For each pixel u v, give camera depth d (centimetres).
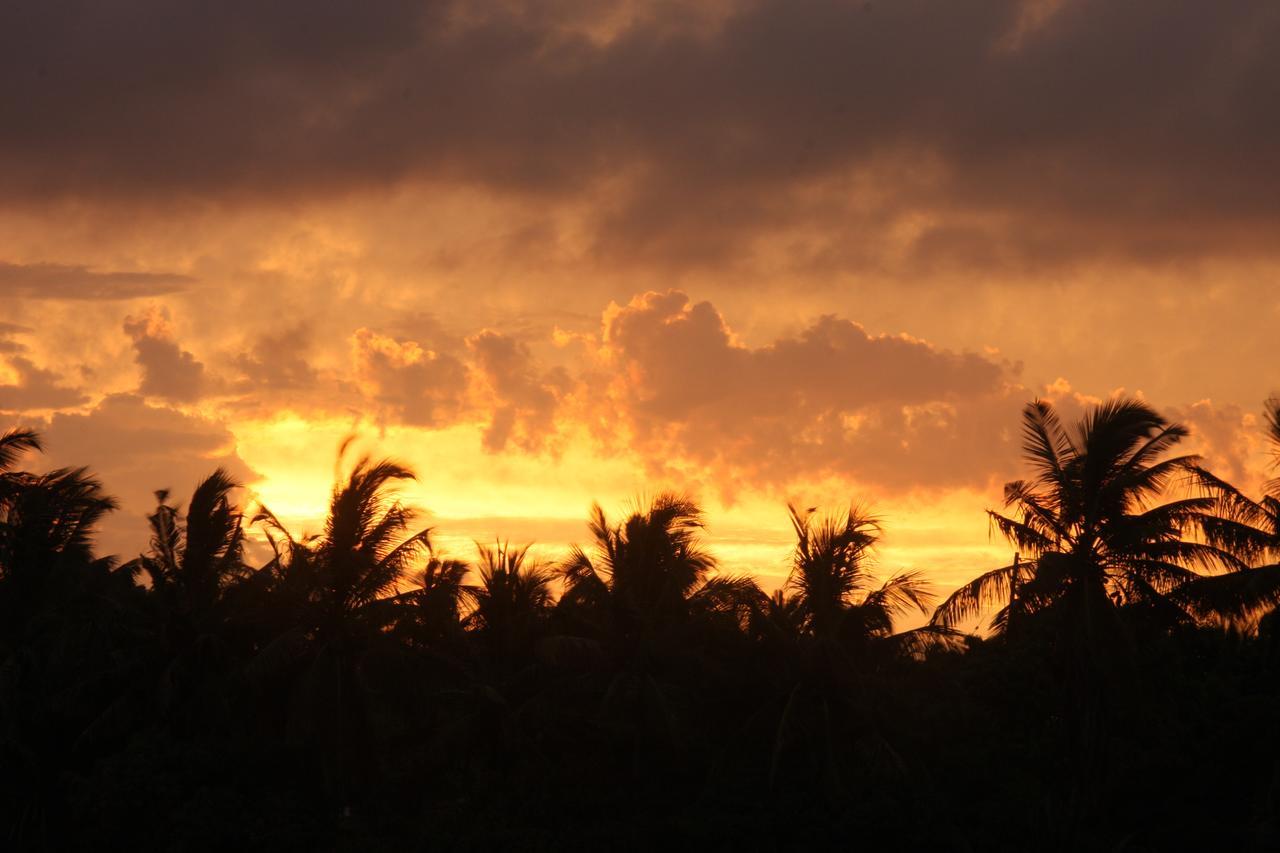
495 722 5800
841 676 5494
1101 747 4750
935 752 5766
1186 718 5691
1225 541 4725
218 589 5772
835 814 5338
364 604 5575
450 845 5338
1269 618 5200
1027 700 5750
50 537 5791
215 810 5206
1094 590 4759
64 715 5581
